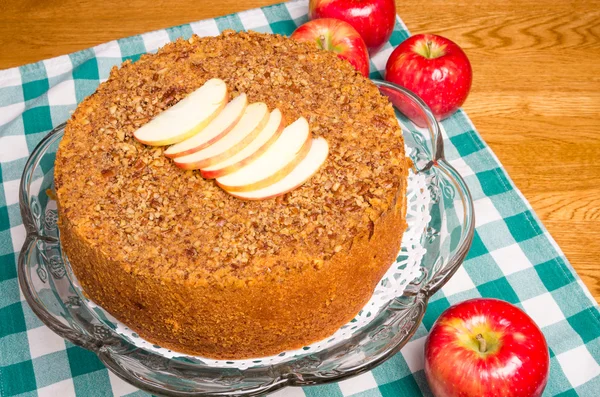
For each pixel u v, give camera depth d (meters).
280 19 0.91
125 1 0.93
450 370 0.65
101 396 0.70
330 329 0.66
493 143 0.83
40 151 0.75
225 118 0.65
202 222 0.63
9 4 0.93
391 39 0.90
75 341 0.65
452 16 0.92
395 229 0.67
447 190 0.73
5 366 0.71
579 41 0.90
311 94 0.69
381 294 0.68
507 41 0.90
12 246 0.76
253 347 0.65
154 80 0.70
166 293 0.62
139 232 0.63
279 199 0.64
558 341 0.71
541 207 0.79
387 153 0.66
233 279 0.61
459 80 0.80
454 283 0.75
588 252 0.76
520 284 0.74
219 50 0.72
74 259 0.66
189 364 0.66
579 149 0.82
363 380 0.70
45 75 0.87
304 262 0.61
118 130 0.68
